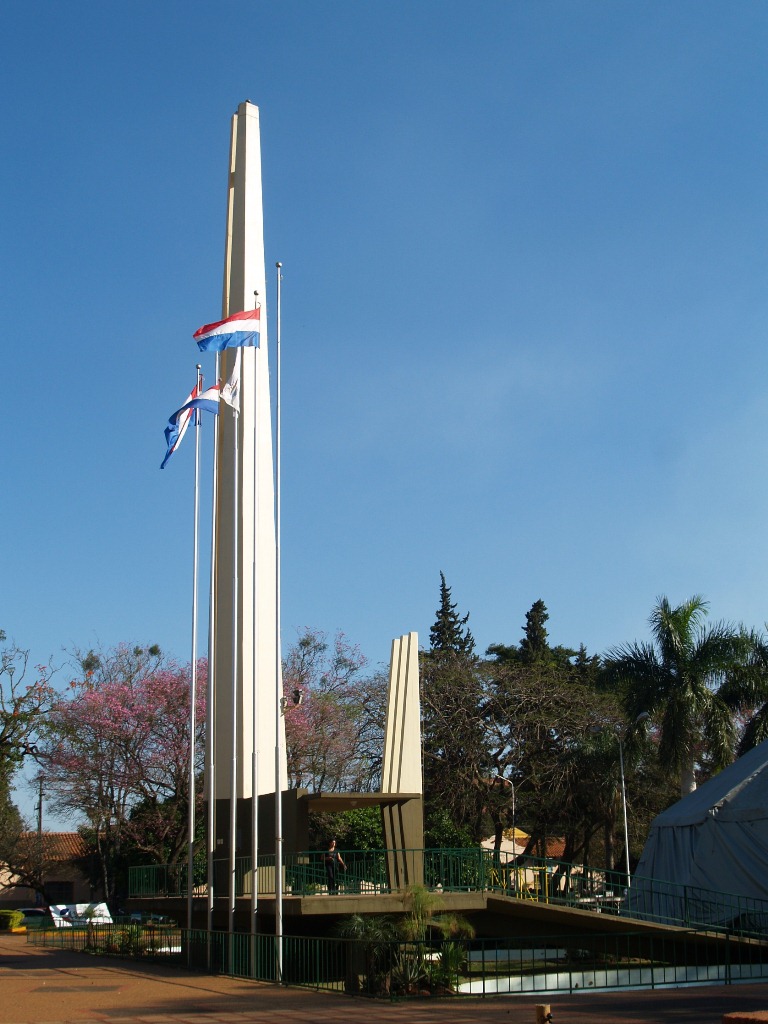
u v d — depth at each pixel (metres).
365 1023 14.26
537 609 82.25
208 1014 15.36
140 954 28.19
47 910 61.53
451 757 53.94
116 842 50.06
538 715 53.69
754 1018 10.96
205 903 25.84
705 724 42.12
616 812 54.38
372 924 18.80
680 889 31.84
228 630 28.66
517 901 22.58
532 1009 15.95
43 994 18.53
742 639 42.34
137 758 45.38
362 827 48.72
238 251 30.77
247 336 25.05
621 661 43.69
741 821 30.91
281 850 22.31
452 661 57.53
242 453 28.72
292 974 20.05
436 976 18.30
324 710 49.44
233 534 27.05
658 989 20.08
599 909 25.84
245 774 26.88
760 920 27.72
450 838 48.09
